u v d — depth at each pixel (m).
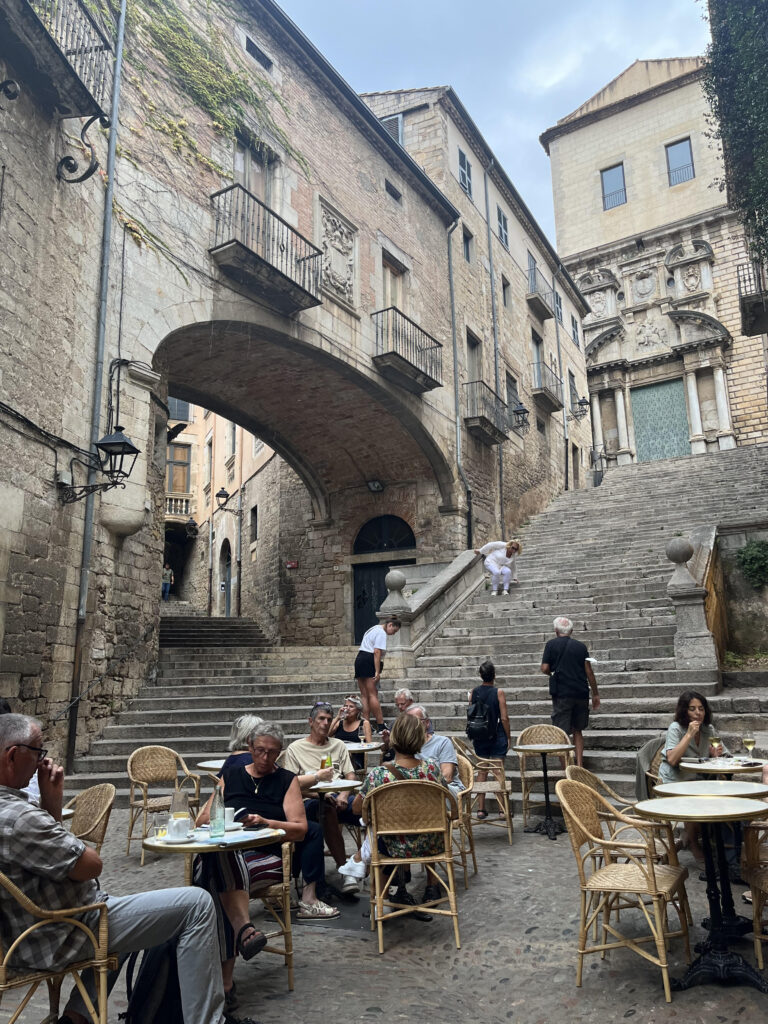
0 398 7.93
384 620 11.39
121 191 10.56
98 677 9.77
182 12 12.10
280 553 20.50
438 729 9.17
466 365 20.00
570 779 4.28
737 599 11.25
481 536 19.25
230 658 13.63
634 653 9.95
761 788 4.11
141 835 7.08
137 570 11.03
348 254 15.47
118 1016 3.29
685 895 3.94
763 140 12.36
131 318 10.48
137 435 10.44
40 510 8.57
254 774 4.23
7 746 2.84
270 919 4.77
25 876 2.77
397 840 4.46
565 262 37.06
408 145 20.69
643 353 34.69
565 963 3.90
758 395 31.98
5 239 8.09
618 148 37.72
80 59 9.55
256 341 13.42
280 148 13.75
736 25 12.55
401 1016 3.40
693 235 34.44
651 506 17.61
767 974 3.61
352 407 16.75
